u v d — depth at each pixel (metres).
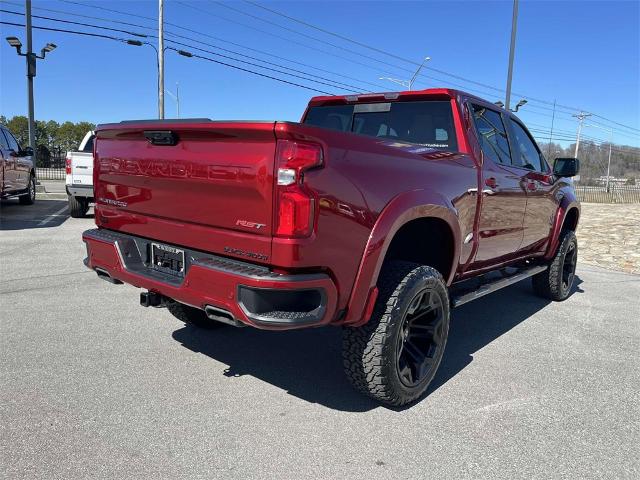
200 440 2.82
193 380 3.57
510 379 3.80
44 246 8.16
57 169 33.06
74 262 7.04
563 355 4.32
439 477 2.57
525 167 4.98
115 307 5.13
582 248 10.59
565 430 3.06
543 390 3.62
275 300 2.61
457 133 3.97
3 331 4.37
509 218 4.55
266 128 2.53
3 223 10.69
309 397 3.39
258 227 2.66
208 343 4.29
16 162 12.37
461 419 3.16
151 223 3.31
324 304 2.71
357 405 3.30
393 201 3.00
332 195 2.66
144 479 2.46
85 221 11.27
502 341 4.65
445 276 3.72
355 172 2.79
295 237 2.55
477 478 2.57
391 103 4.34
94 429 2.89
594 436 3.00
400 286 3.09
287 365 3.91
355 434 2.94
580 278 7.75
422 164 3.31
